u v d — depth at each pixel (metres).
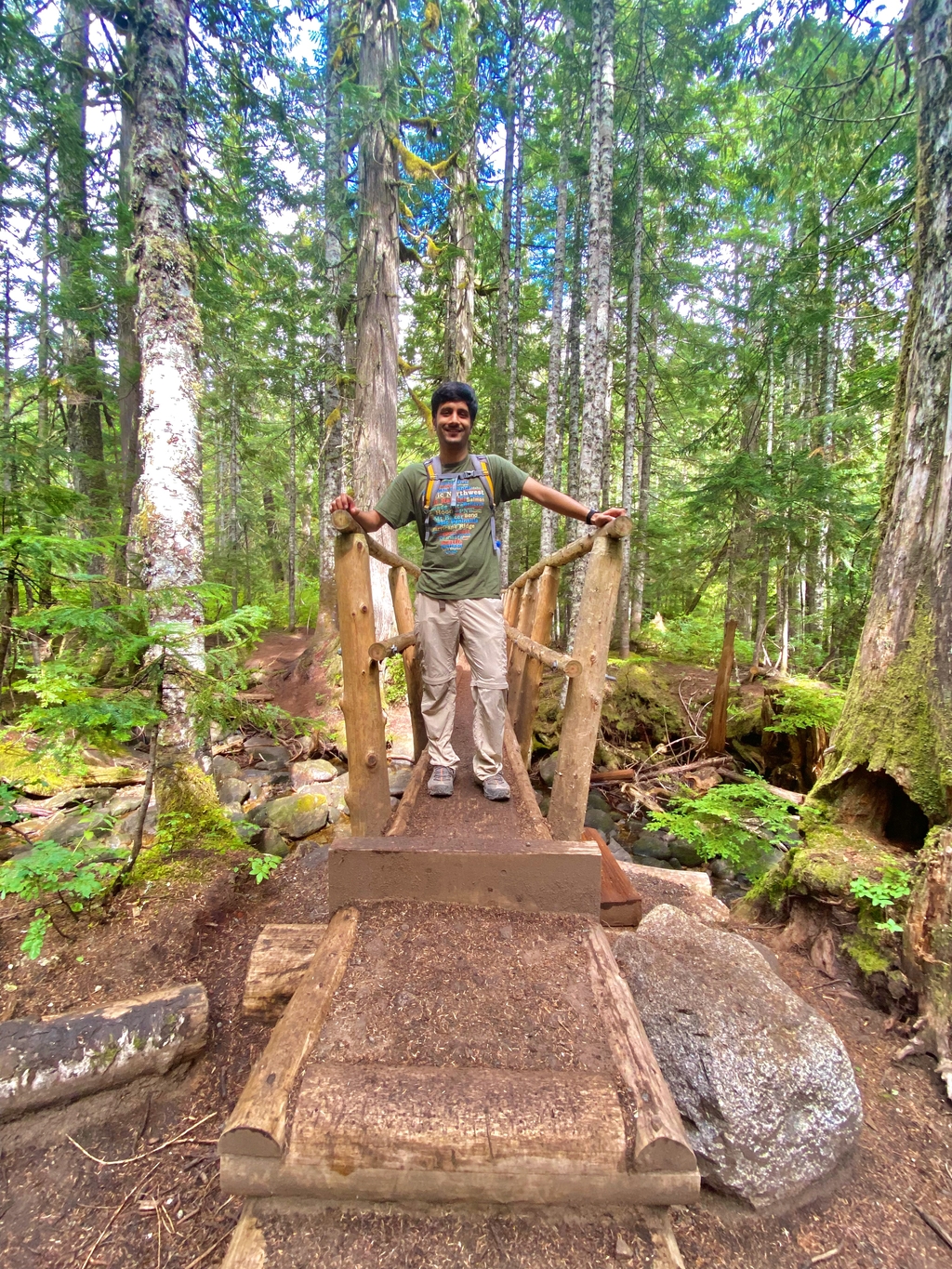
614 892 3.33
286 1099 1.50
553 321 10.88
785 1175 1.98
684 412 15.40
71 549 2.98
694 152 11.39
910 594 3.50
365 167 9.49
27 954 2.94
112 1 5.20
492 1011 1.78
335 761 8.37
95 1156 2.24
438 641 2.92
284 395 13.90
